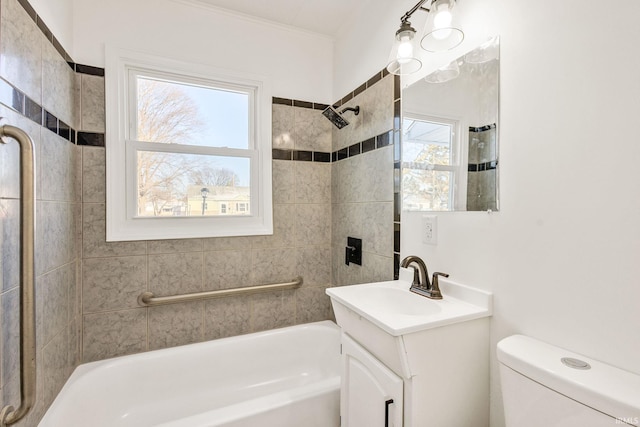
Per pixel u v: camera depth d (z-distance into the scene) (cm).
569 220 85
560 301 87
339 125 188
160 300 171
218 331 190
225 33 190
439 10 107
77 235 155
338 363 191
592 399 66
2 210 91
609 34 76
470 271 115
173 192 182
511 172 100
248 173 201
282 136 207
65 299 141
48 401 123
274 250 205
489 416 107
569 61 84
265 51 201
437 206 130
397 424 96
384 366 104
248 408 122
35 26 113
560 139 87
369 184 177
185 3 179
